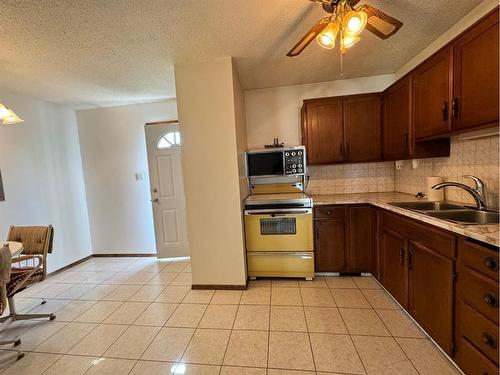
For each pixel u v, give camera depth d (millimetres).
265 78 2887
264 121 3264
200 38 1964
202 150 2451
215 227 2514
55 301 2488
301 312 2070
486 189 1756
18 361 1669
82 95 3166
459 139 1968
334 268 2676
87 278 3074
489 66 1352
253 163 2918
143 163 3770
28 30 1725
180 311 2189
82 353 1724
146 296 2514
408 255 1841
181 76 2402
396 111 2438
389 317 1948
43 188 3242
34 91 2934
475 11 1741
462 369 1342
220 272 2551
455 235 1355
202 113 2416
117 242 3928
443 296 1457
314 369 1490
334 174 3158
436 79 1813
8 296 1944
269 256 2658
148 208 3824
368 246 2604
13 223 2865
